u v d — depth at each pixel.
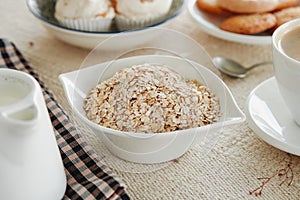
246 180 0.59
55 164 0.53
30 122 0.48
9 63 0.70
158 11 0.76
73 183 0.56
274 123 0.62
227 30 0.74
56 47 0.78
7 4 0.89
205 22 0.76
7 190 0.51
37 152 0.51
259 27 0.73
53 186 0.53
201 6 0.78
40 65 0.74
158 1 0.76
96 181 0.55
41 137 0.51
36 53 0.77
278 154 0.61
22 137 0.49
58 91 0.70
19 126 0.48
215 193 0.57
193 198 0.57
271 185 0.58
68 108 0.67
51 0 0.79
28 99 0.49
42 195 0.52
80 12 0.74
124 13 0.75
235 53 0.77
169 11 0.78
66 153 0.58
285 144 0.58
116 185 0.54
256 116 0.62
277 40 0.61
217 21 0.77
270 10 0.75
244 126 0.65
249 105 0.63
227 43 0.79
